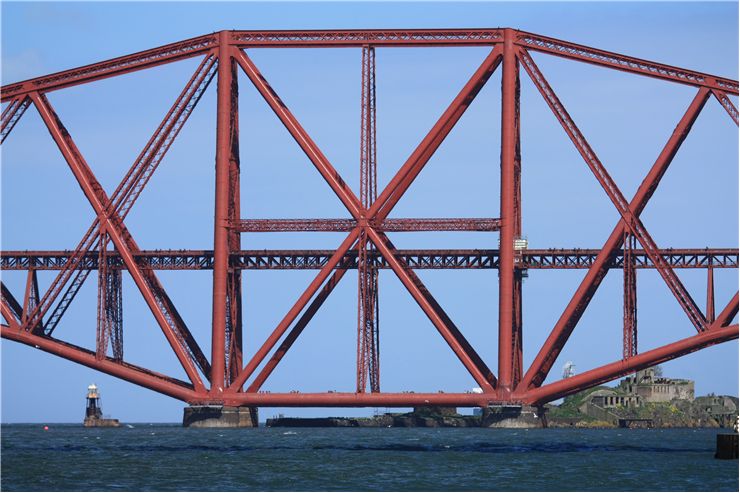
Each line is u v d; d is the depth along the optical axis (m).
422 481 190.00
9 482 189.12
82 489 181.62
